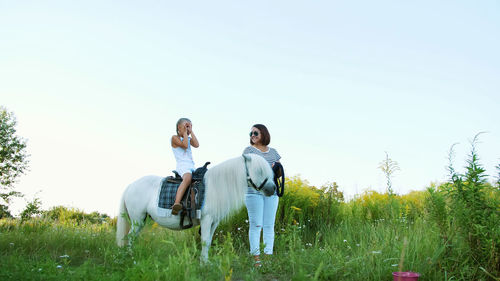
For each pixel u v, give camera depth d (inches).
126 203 226.2
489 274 155.7
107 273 162.6
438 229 195.5
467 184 174.4
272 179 199.6
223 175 202.8
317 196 345.7
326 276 167.6
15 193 522.3
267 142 223.0
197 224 211.6
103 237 278.2
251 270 175.2
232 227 301.4
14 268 162.4
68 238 270.1
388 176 248.8
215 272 153.9
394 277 150.9
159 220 213.0
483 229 164.6
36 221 345.4
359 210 351.9
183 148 219.0
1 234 265.6
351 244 239.0
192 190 202.2
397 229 231.1
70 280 149.9
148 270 148.2
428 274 168.2
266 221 214.2
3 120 547.5
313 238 297.0
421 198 319.6
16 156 542.9
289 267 183.9
